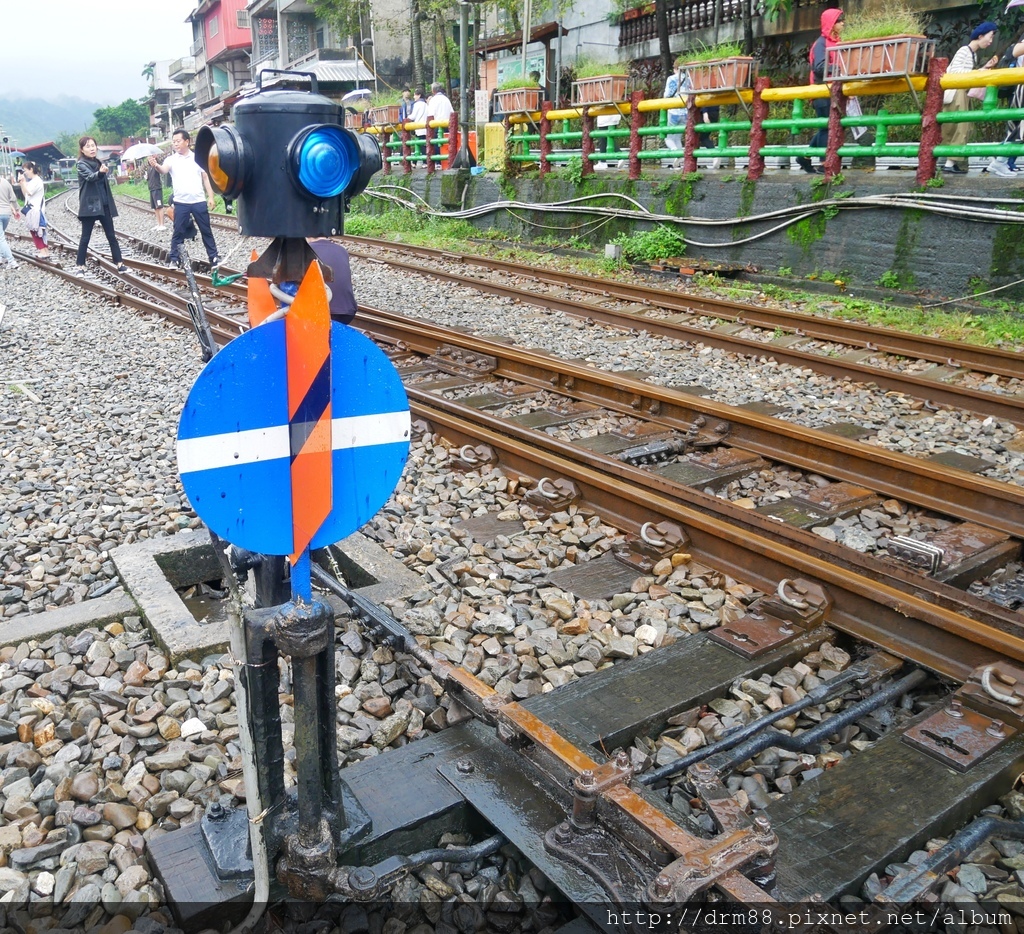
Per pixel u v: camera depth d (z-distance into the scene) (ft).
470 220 62.39
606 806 7.92
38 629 12.09
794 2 65.98
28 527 15.90
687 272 42.75
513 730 8.93
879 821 8.40
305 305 6.29
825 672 11.26
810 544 13.73
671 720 10.33
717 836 7.64
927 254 34.63
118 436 20.62
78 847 8.43
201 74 248.93
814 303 36.14
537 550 14.74
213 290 40.14
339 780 7.60
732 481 17.92
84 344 30.83
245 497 6.45
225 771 9.50
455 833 8.90
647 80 77.15
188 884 7.78
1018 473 18.48
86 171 46.50
